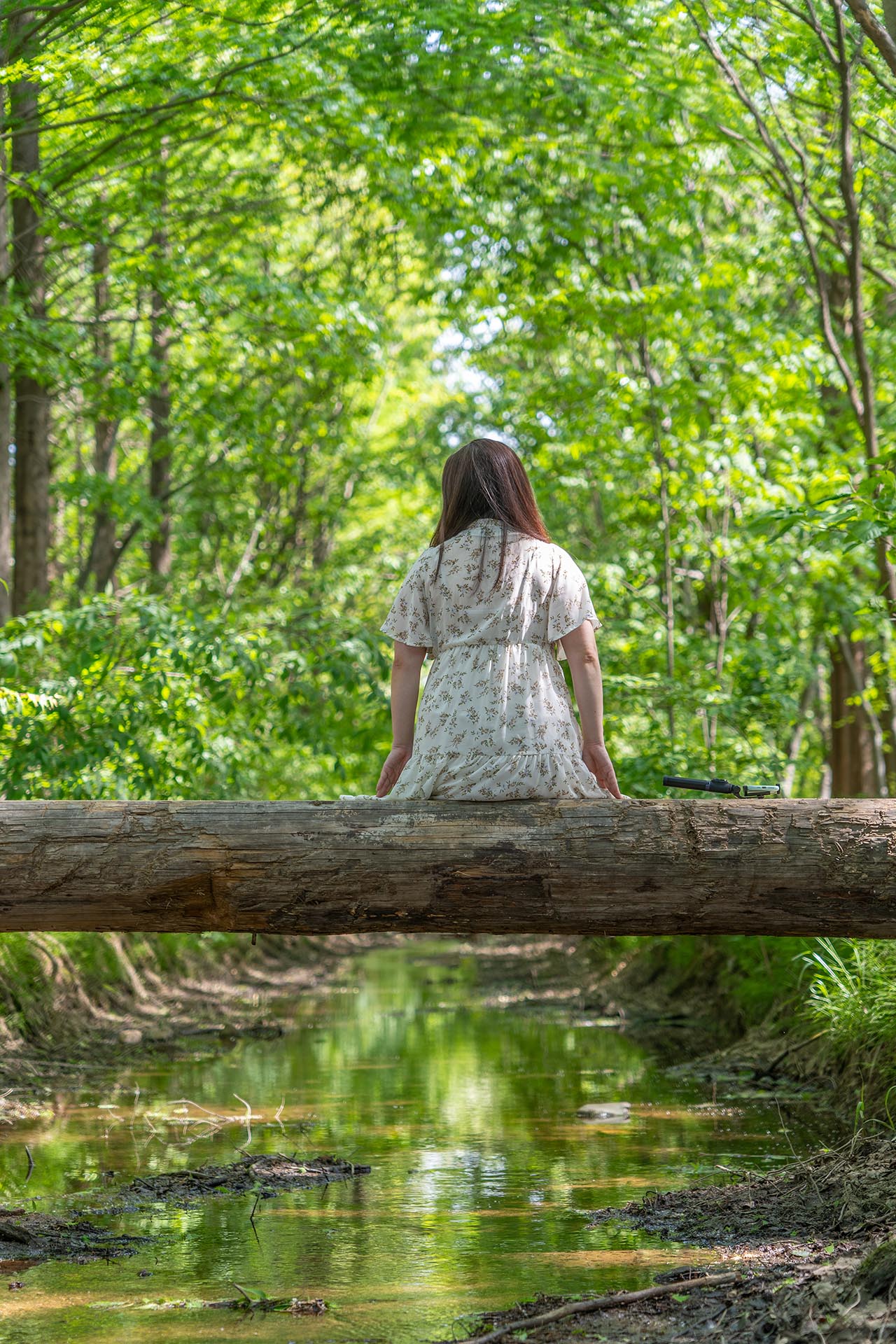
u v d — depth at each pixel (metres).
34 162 10.30
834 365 10.62
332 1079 7.64
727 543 10.52
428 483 19.08
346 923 3.75
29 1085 7.36
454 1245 4.20
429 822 3.72
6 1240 4.29
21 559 11.73
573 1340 3.23
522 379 13.44
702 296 10.44
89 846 3.75
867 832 3.71
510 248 11.30
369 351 12.39
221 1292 3.75
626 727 11.37
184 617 9.38
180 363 14.45
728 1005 9.42
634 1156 5.48
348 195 11.75
